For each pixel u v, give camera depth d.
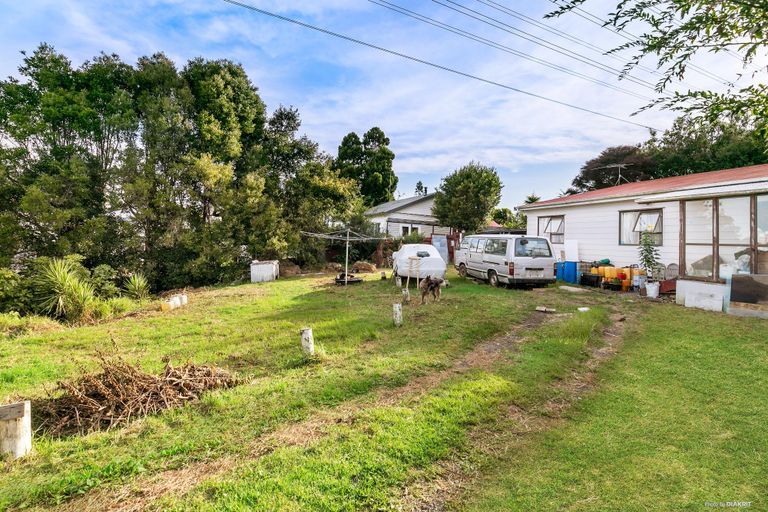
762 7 1.62
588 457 3.30
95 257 16.52
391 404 4.23
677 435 3.60
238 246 18.75
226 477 2.95
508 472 3.12
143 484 2.91
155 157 17.86
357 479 2.92
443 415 3.90
